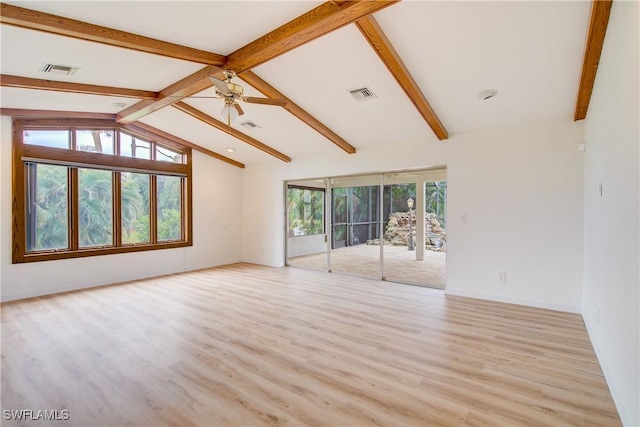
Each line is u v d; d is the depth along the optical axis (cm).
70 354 290
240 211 789
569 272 399
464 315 391
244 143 631
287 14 273
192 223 682
